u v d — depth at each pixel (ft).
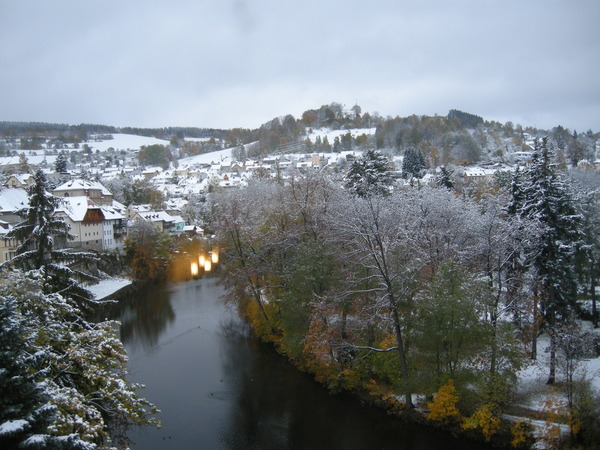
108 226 271.08
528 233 106.32
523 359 92.99
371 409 100.63
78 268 209.15
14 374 39.42
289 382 115.14
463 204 158.10
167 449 87.04
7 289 60.34
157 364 127.24
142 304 193.88
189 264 279.28
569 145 548.72
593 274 137.39
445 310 90.48
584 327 131.85
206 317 172.24
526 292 110.93
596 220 146.51
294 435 92.38
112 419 67.87
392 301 94.84
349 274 112.57
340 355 112.27
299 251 127.24
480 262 126.11
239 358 131.13
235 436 91.61
